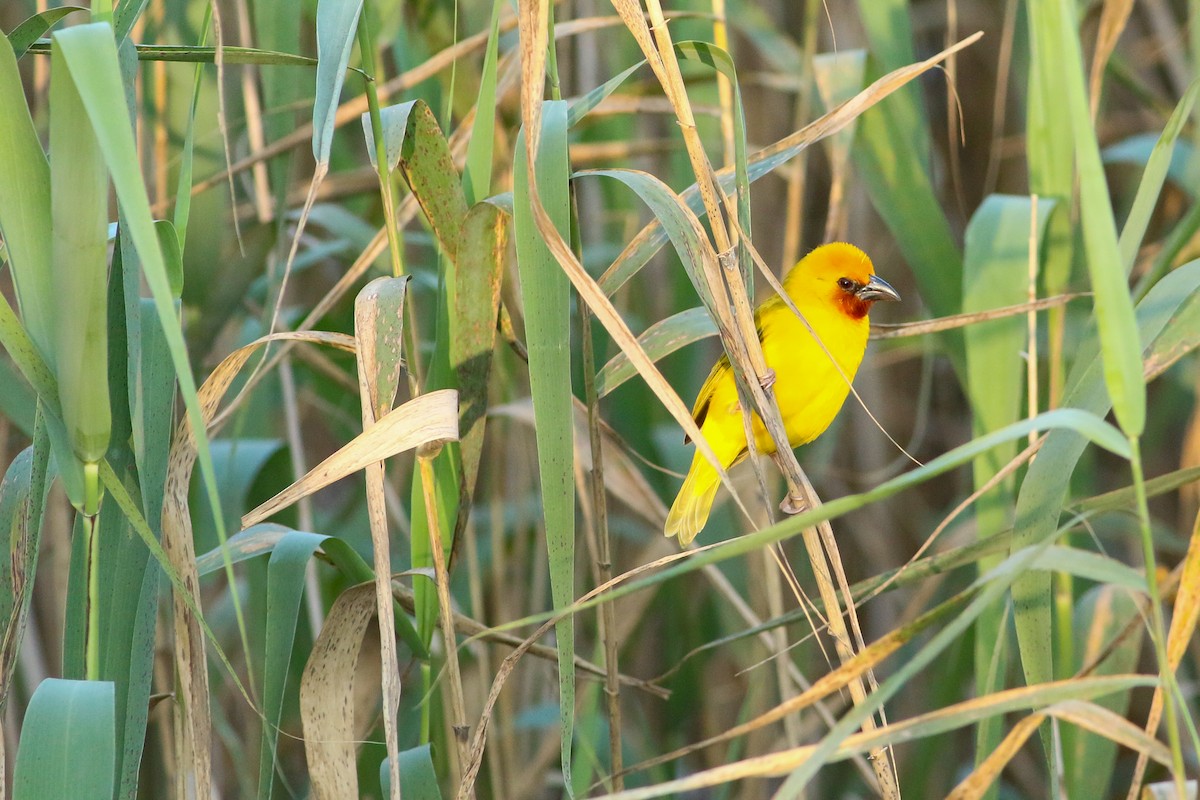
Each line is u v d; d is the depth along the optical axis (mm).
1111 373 2932
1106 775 5746
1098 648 5938
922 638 9570
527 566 8539
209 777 4312
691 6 8023
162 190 6664
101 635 4160
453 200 4789
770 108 10180
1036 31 6090
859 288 7008
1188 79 8844
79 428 3721
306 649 7484
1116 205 10750
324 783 4535
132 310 4031
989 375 5762
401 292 4223
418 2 7324
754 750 8336
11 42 4121
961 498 10117
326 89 4039
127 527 4203
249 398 6871
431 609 4984
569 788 3936
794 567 9102
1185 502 9117
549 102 4148
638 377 8375
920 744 7953
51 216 3693
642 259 4922
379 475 4070
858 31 9758
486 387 4859
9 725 6957
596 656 7594
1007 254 5766
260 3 6090
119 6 4184
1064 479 3988
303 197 7559
